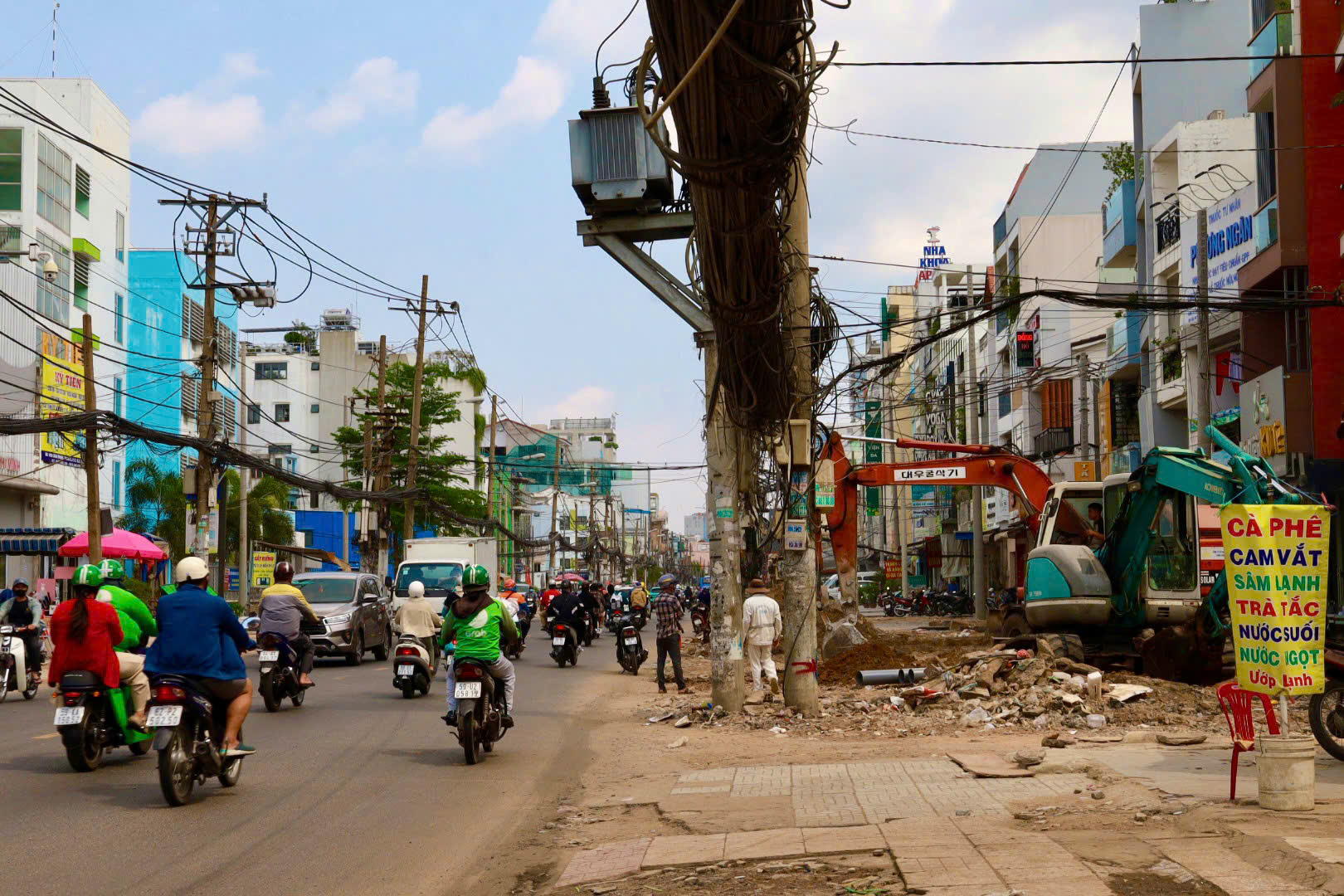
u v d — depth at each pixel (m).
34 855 7.91
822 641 28.16
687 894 6.55
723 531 16.00
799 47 8.80
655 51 8.66
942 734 13.77
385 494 36.50
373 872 7.55
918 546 79.94
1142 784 9.11
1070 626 20.03
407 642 18.78
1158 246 35.41
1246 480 11.32
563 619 26.92
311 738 14.15
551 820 9.36
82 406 39.19
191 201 29.20
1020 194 56.66
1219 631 18.08
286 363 81.12
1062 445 45.38
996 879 6.14
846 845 7.40
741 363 11.91
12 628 19.81
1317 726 10.57
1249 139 33.62
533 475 121.62
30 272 35.81
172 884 7.17
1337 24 24.17
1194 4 38.53
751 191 9.30
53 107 40.09
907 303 78.06
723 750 13.09
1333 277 23.88
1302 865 6.02
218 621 10.02
